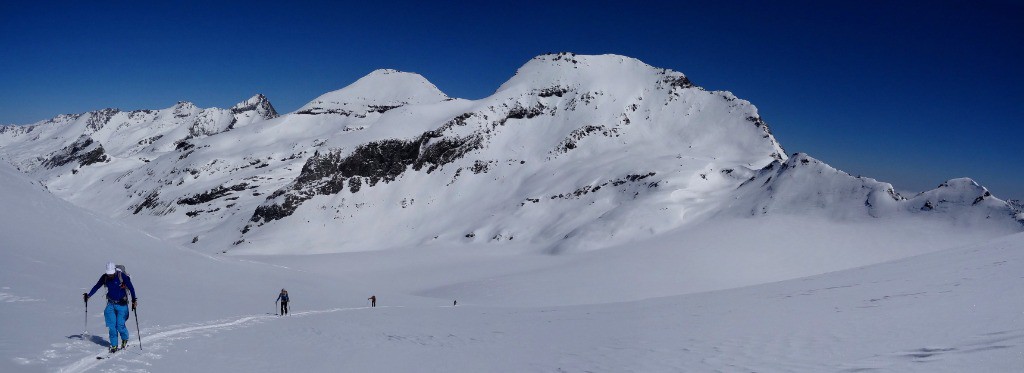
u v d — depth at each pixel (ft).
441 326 70.28
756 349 37.76
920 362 28.40
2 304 48.26
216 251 529.04
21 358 31.19
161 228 649.20
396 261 377.30
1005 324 34.09
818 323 46.24
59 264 77.61
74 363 32.40
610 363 37.81
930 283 62.03
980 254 84.79
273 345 47.65
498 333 61.05
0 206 94.27
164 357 37.50
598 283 247.70
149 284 89.15
